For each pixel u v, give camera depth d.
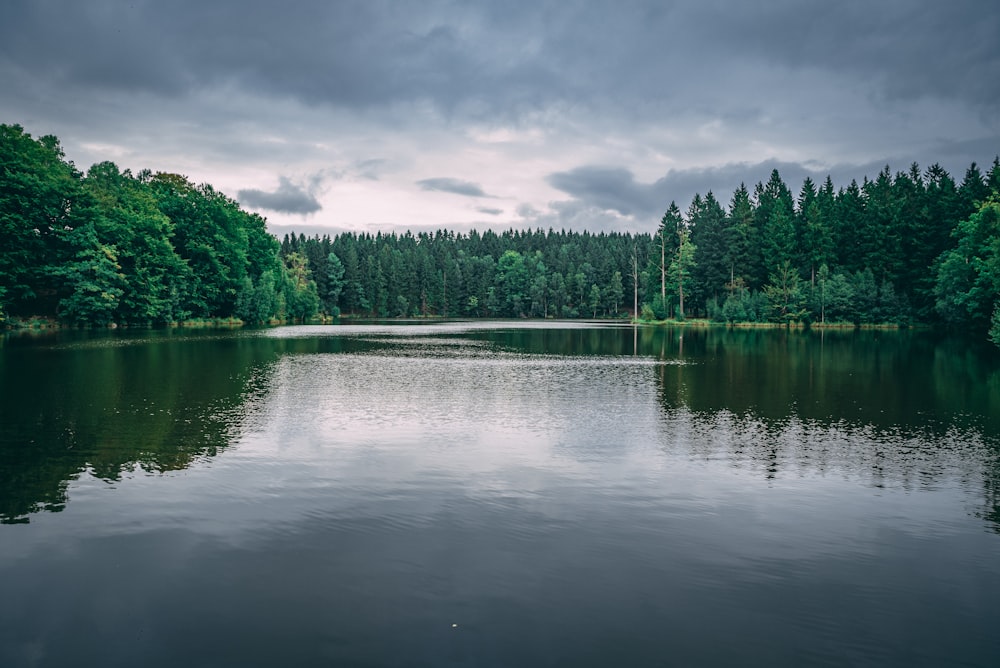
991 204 67.31
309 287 126.56
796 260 100.62
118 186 80.12
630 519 11.09
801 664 6.86
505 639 7.19
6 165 60.75
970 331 71.31
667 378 31.22
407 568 8.94
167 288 78.75
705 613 7.89
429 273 178.75
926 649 7.23
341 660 6.75
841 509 11.84
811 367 36.75
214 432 17.59
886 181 109.44
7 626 7.36
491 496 12.23
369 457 15.09
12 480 12.88
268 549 9.53
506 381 29.61
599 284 182.50
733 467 14.62
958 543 10.30
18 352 40.84
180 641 7.07
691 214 121.81
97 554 9.30
